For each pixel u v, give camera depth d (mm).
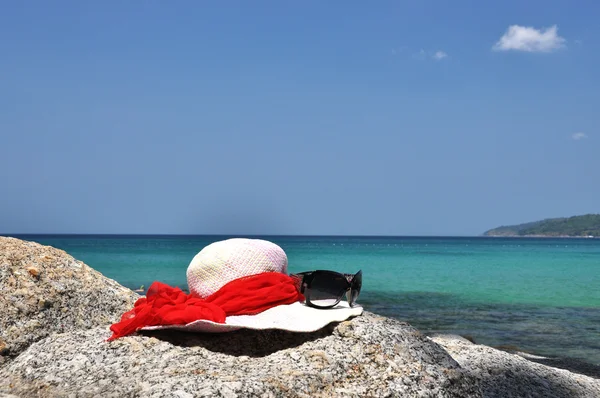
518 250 24375
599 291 5699
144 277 6645
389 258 14039
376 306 4312
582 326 3420
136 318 1227
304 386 1063
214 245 1290
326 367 1114
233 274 1251
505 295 5238
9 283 1436
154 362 1125
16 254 1527
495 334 3111
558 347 2748
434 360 1181
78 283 1529
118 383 1064
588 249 27906
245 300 1216
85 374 1104
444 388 1126
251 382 1042
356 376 1112
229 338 1212
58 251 1630
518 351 2520
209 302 1229
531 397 1423
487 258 14758
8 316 1366
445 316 3793
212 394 1006
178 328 1208
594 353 2602
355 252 18812
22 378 1136
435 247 29391
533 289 5898
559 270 9602
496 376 1517
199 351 1169
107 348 1176
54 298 1452
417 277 7535
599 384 1577
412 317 3732
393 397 1082
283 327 1150
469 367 1564
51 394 1065
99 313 1477
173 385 1033
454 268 9922
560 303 4641
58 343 1221
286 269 1345
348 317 1239
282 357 1146
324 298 1260
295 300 1293
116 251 15914
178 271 7754
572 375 1626
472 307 4301
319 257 14359
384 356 1153
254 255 1268
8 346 1319
